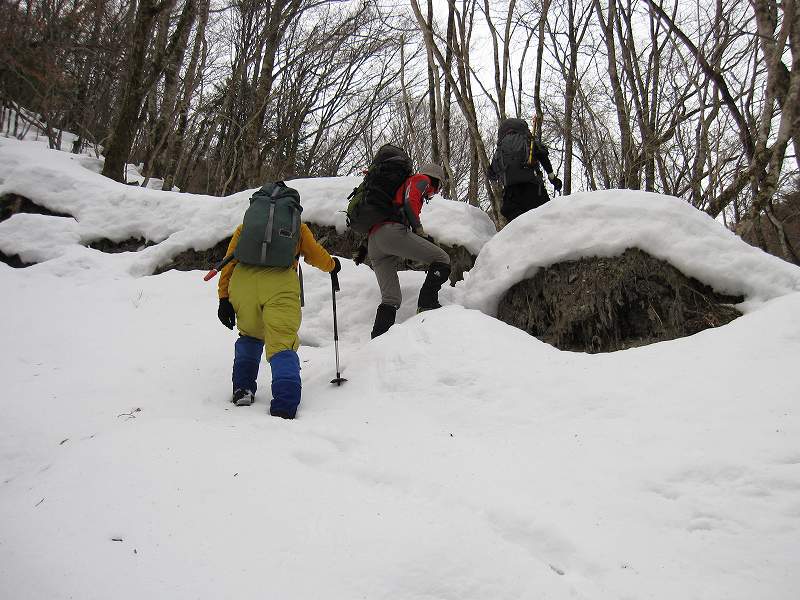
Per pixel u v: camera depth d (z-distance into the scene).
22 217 6.80
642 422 2.84
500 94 7.72
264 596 1.90
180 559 2.05
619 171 7.24
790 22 5.30
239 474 2.57
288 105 12.84
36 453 3.16
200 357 4.49
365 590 1.94
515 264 4.64
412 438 3.03
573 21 8.85
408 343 3.95
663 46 7.38
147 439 2.87
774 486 2.29
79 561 2.02
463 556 2.04
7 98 10.59
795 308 3.39
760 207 5.11
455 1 7.46
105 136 12.81
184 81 11.55
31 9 10.50
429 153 16.64
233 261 3.97
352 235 6.04
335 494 2.45
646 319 4.18
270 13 10.19
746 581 1.94
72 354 4.55
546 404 3.16
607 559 2.08
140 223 6.82
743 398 2.81
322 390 3.88
